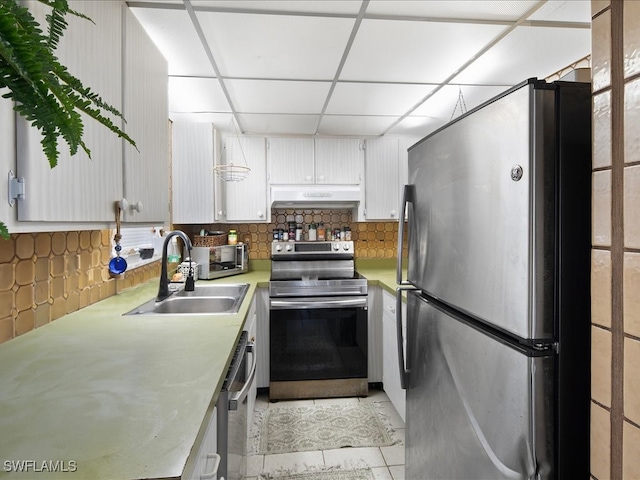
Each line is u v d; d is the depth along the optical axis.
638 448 0.60
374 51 1.57
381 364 2.70
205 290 2.36
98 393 0.80
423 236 1.25
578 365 0.76
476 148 0.91
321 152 2.87
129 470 0.55
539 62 1.67
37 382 0.86
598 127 0.68
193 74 1.77
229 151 2.79
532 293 0.74
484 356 0.90
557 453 0.76
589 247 0.75
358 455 1.96
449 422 1.07
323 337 2.60
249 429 2.02
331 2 1.23
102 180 1.01
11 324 1.14
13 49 0.36
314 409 2.45
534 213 0.74
